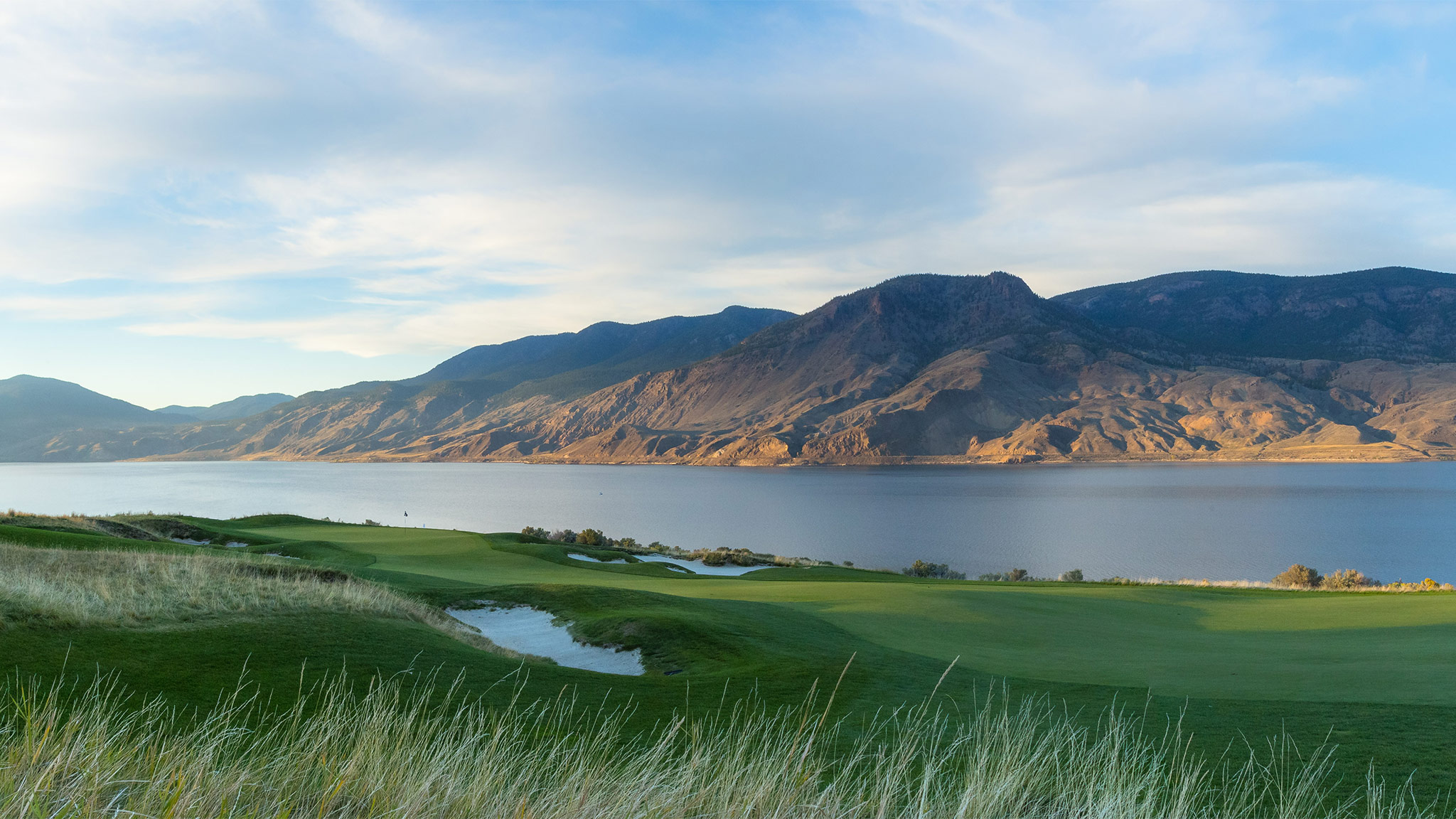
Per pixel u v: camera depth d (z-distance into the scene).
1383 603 27.53
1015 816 5.61
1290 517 132.75
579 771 5.20
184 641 12.24
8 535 27.28
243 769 4.56
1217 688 13.86
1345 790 8.34
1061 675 15.33
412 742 6.05
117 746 5.11
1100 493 184.38
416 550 42.12
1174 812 6.41
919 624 22.19
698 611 21.67
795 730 10.48
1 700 8.41
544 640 20.41
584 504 177.12
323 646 13.13
